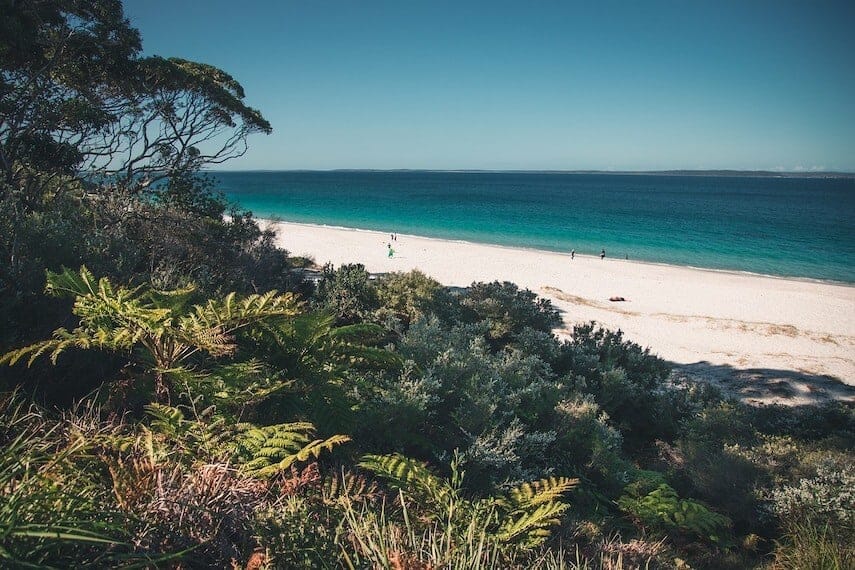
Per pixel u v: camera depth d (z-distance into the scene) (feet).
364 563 7.26
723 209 295.48
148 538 6.59
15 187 32.35
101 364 14.01
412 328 27.07
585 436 20.79
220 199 52.70
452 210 263.90
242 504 7.59
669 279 100.42
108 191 37.52
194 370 12.58
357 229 175.73
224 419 10.26
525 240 162.81
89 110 38.78
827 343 61.93
